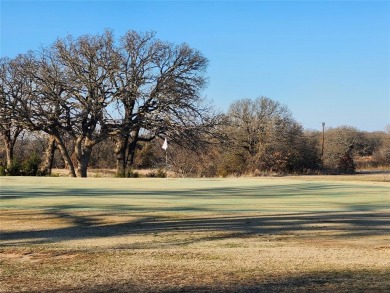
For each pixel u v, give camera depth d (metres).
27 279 6.90
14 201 17.52
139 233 11.21
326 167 61.16
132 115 48.00
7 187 25.16
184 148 48.97
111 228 11.95
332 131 75.75
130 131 48.06
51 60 45.69
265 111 62.31
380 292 5.77
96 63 45.56
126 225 12.37
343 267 7.30
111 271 7.34
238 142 56.56
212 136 48.72
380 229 11.24
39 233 11.35
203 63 55.44
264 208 15.52
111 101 46.19
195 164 51.53
